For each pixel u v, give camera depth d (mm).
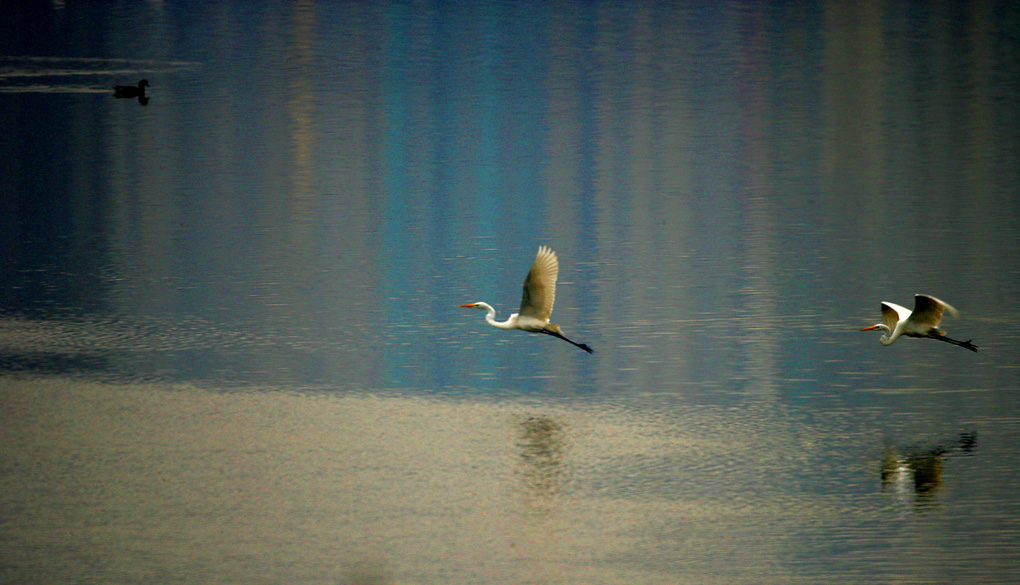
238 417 83375
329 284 118500
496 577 61781
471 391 88562
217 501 70250
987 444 76750
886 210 144250
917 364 92188
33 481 72875
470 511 68875
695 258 126000
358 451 77125
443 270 123000
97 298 114000
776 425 80812
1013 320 102188
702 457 75812
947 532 65312
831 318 104688
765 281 116812
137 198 155375
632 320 105500
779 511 68250
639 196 154500
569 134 194000
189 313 109125
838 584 60594
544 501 69938
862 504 68875
